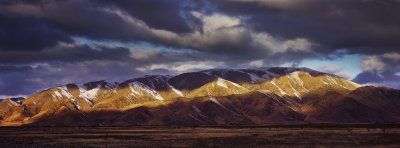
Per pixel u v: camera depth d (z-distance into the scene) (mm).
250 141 98812
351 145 85875
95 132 156875
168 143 94938
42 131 174125
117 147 85250
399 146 83375
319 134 124938
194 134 134125
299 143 91312
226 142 96500
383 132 134250
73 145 89625
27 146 85812
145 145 89812
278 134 128500
